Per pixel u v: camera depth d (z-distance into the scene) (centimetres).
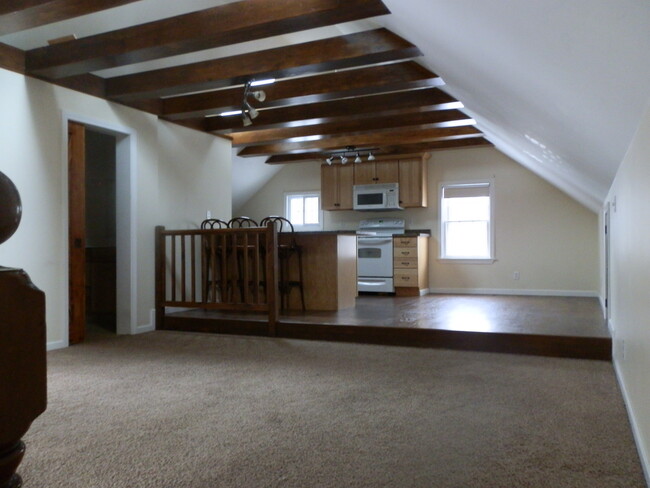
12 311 40
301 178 861
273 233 459
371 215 830
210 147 582
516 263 750
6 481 40
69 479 173
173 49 339
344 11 285
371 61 363
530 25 159
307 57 371
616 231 337
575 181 497
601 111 202
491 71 265
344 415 240
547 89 222
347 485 169
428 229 792
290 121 533
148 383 299
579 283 720
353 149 724
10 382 39
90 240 583
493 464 185
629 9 105
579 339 372
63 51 364
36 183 387
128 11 390
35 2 278
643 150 185
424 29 276
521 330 402
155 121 499
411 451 197
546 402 261
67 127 411
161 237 496
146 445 204
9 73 370
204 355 379
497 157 759
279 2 300
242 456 193
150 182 492
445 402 261
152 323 495
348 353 387
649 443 172
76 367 340
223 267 499
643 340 194
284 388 288
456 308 562
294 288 556
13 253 372
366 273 763
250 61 392
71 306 425
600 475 176
